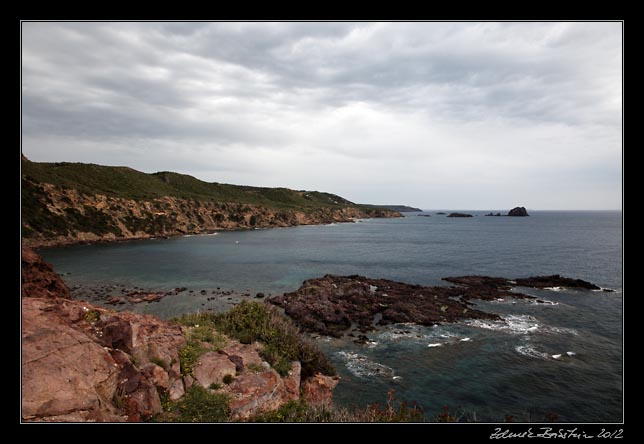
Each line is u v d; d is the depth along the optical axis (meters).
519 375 20.41
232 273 53.22
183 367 11.59
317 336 27.08
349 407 16.38
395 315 31.19
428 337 26.62
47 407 6.97
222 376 12.02
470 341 25.72
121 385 8.95
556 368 21.30
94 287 43.03
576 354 23.31
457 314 31.86
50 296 19.92
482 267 59.06
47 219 80.31
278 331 18.92
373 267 59.41
